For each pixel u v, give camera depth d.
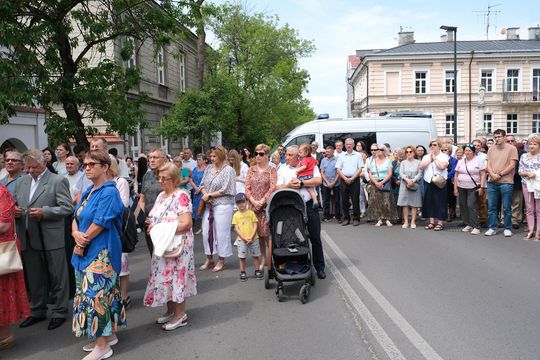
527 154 9.96
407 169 11.69
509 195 10.32
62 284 5.61
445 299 5.97
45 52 10.42
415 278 6.99
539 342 4.61
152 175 7.43
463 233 10.88
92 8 14.77
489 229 10.66
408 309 5.65
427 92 49.56
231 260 8.84
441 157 11.25
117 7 11.84
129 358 4.55
